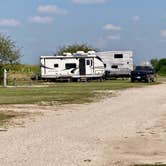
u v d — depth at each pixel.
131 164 11.62
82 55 65.44
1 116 21.78
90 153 12.92
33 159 12.04
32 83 59.12
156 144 14.38
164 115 22.14
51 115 22.36
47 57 65.19
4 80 52.56
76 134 16.30
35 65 74.44
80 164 11.52
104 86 49.31
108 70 69.19
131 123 19.23
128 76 69.25
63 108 25.86
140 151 13.31
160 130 17.20
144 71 59.47
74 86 50.06
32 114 22.77
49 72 65.25
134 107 26.14
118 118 21.00
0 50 56.47
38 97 33.69
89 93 37.72
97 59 65.69
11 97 33.81
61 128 17.83
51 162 11.69
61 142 14.66
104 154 12.82
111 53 69.00
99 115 22.25
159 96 34.44
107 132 16.78
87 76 65.50
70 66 65.31
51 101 30.31
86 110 24.72
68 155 12.59
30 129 17.59
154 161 12.00
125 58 69.19
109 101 30.33
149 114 22.59
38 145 14.11
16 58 57.78
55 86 50.50
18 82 61.47
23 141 14.83
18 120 20.36
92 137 15.66
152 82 59.53
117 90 41.91
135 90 41.81
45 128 17.84
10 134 16.33
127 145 14.21
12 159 12.02
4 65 56.78
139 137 15.66
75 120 20.31
